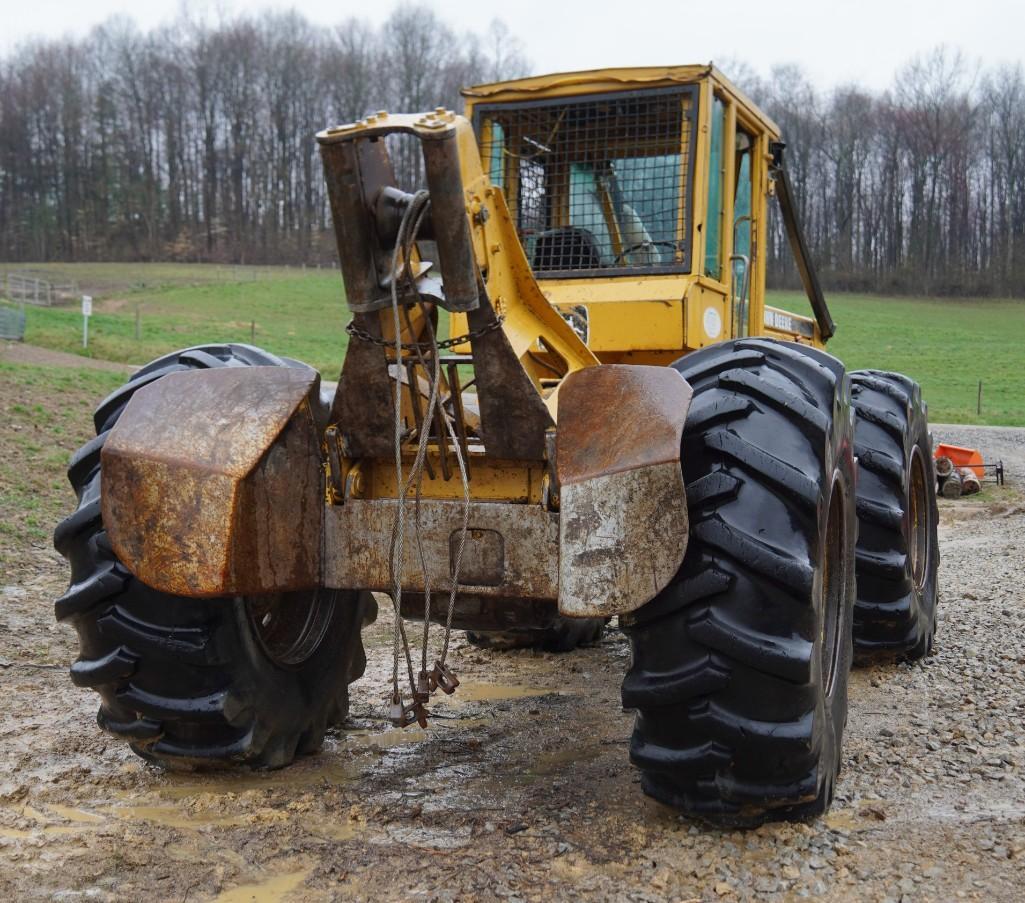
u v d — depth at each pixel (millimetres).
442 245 2984
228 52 102438
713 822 3312
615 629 6672
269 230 98625
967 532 11398
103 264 88000
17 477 9789
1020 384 44219
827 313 7098
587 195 5000
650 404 3098
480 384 3234
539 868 3078
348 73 102312
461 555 3227
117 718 3645
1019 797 3594
